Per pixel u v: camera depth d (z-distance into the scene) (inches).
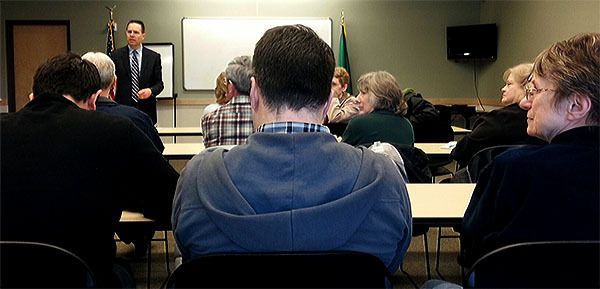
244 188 38.8
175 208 42.6
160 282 117.2
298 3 325.1
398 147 100.0
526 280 42.0
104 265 55.9
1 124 54.1
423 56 333.4
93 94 63.7
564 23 242.1
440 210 70.1
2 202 51.8
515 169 42.9
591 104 45.7
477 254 47.5
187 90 323.6
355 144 113.8
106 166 54.9
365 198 38.8
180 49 322.7
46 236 52.1
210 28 319.6
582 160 41.3
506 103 120.1
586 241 39.0
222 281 39.0
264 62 42.5
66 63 61.9
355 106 162.6
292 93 42.2
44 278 45.3
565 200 40.8
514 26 292.5
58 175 52.6
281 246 38.0
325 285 38.7
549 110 47.7
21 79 322.0
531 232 41.7
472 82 333.7
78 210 52.9
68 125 54.5
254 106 44.3
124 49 224.7
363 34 330.0
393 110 116.6
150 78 228.4
